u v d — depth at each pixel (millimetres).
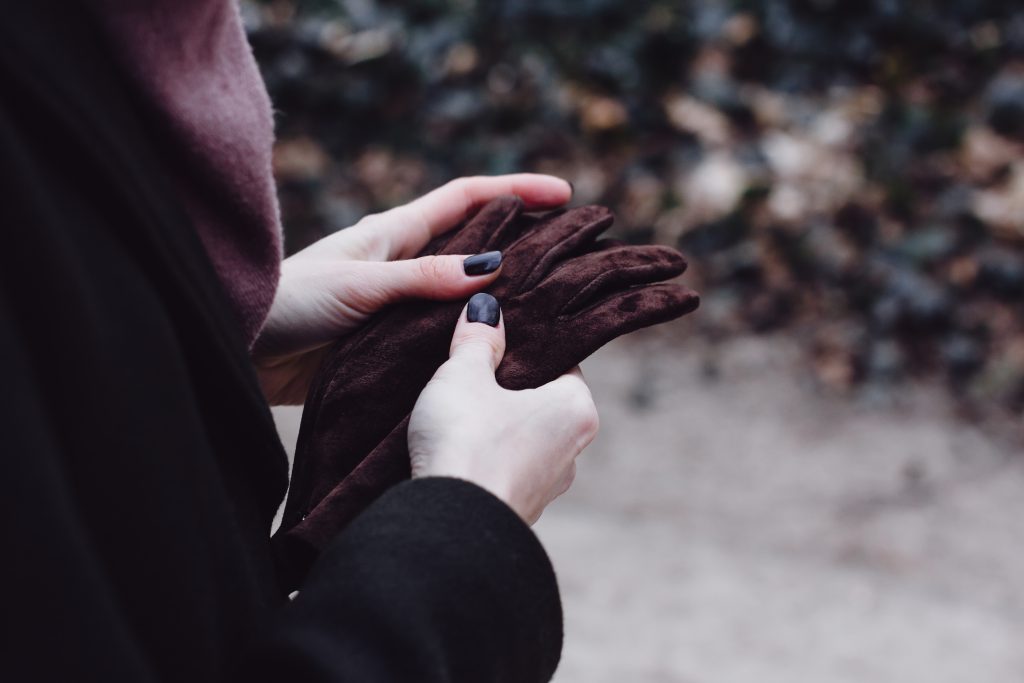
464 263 975
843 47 4012
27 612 491
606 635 2285
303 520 875
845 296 3307
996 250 3354
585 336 919
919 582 2484
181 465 618
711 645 2273
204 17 683
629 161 3736
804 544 2605
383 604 653
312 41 4098
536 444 844
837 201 3523
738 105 3859
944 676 2203
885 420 2992
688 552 2561
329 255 1096
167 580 596
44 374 533
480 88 3969
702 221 3518
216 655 648
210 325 662
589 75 3961
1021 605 2422
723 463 2859
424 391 866
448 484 743
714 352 3230
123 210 595
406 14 4195
